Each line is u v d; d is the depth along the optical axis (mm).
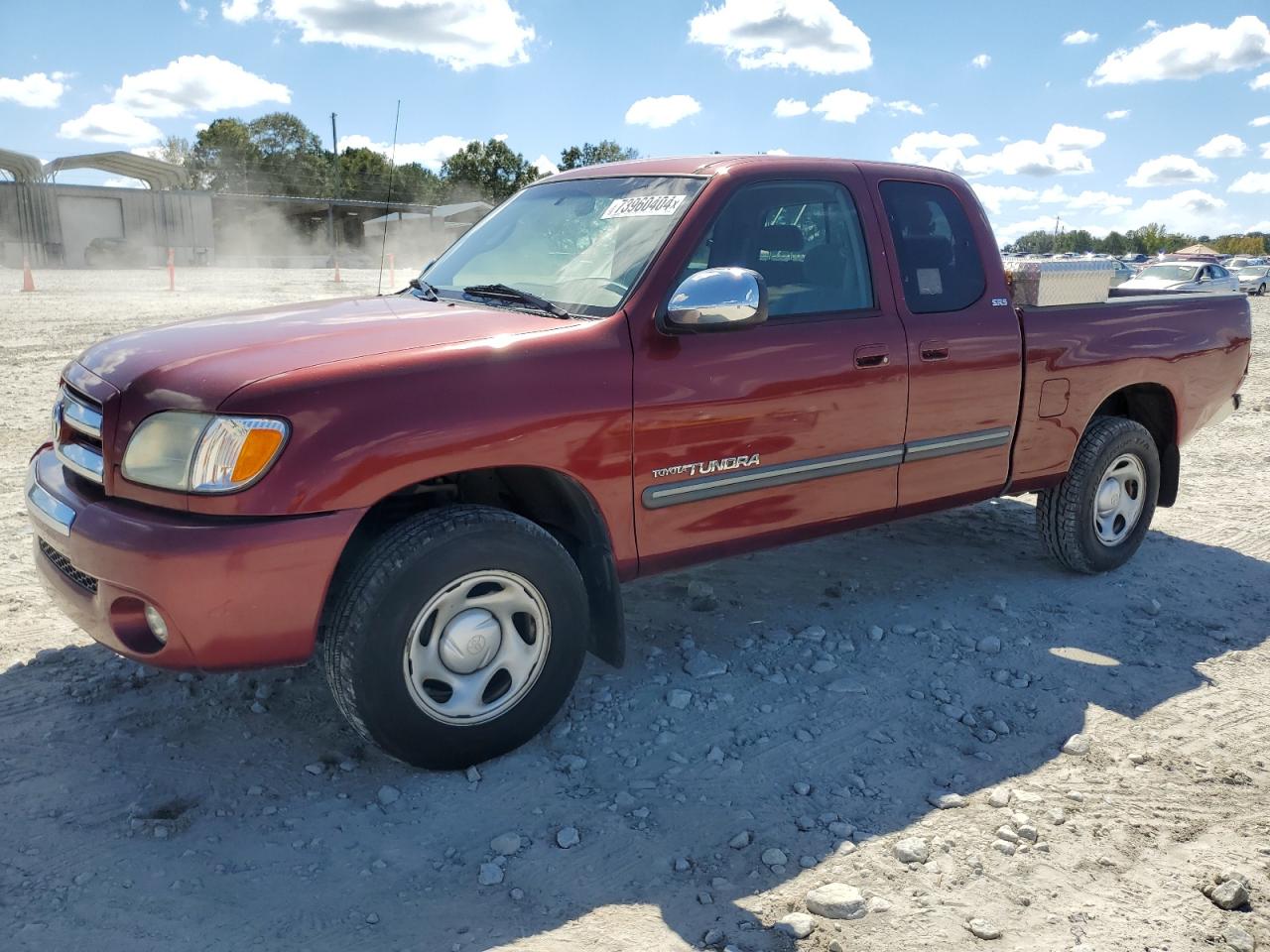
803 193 3855
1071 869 2764
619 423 3246
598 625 3463
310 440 2752
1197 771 3289
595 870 2701
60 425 3285
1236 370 5477
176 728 3355
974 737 3484
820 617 4426
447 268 4188
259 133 85312
